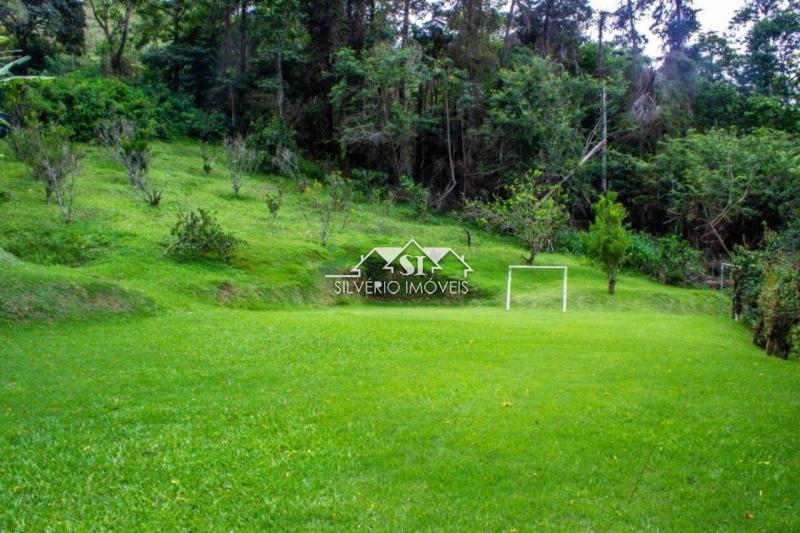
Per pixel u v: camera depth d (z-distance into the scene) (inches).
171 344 379.9
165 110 1269.7
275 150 1213.7
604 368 331.3
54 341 383.9
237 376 309.9
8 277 459.5
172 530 166.4
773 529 167.9
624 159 1233.4
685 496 186.1
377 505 179.2
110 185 884.0
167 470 201.0
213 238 653.3
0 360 334.6
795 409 264.7
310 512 175.3
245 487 189.9
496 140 1203.9
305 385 294.5
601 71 1366.9
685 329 504.1
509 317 549.0
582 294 745.6
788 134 1123.9
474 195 1245.7
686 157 1147.3
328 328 439.8
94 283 485.4
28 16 1242.0
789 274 444.8
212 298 568.4
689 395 283.9
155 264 611.2
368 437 228.1
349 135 1177.4
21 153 787.4
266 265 679.1
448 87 1243.2
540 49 1402.6
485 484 192.2
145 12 1477.6
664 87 1321.4
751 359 370.0
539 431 233.8
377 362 340.5
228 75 1337.4
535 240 870.4
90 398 273.1
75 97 1095.0
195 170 1088.8
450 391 284.5
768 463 207.9
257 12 1290.6
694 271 950.4
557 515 175.0
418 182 1317.7
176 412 256.2
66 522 169.9
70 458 209.5
